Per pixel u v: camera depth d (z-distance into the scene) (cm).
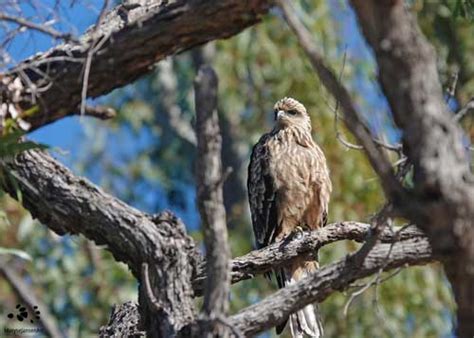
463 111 837
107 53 866
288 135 1445
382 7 681
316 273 862
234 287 1934
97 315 1881
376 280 867
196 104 739
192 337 833
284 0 709
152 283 897
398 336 1817
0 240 1855
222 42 2075
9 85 888
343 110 700
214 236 757
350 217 1872
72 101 891
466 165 671
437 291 1877
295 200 1427
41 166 944
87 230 937
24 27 857
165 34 852
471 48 2080
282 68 2000
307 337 1187
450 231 659
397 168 837
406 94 675
